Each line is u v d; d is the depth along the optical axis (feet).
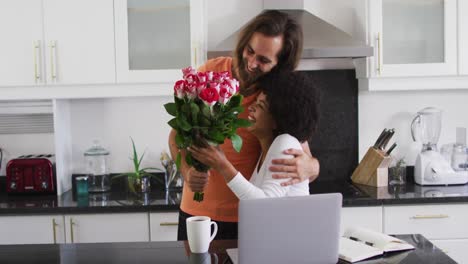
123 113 10.84
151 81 9.54
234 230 6.71
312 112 5.56
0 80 9.48
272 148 5.46
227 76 4.91
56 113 9.93
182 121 4.89
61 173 10.19
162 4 9.53
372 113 10.93
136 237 9.09
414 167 10.60
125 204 9.11
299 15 9.96
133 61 9.64
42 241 9.05
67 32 9.45
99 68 9.51
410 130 10.98
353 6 10.71
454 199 9.09
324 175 10.94
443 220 9.15
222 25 10.71
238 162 6.64
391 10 9.76
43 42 9.45
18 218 9.02
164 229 9.07
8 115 10.48
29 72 9.48
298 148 5.46
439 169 10.14
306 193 5.60
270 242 4.63
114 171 10.89
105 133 10.85
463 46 9.69
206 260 5.21
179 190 10.28
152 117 10.84
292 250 4.69
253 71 6.04
